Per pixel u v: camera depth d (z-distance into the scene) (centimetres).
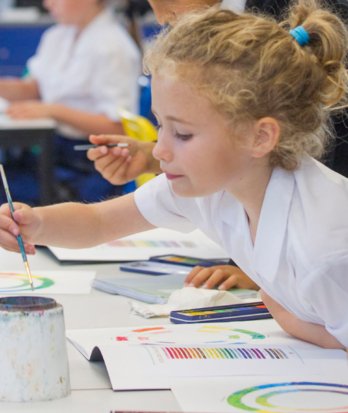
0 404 108
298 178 130
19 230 151
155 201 166
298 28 133
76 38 530
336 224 125
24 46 724
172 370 119
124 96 511
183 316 152
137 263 205
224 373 119
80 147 211
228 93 125
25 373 108
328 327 129
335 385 115
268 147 128
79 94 525
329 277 123
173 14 184
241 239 141
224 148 127
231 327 147
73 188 487
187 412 105
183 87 125
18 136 461
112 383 114
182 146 128
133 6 539
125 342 133
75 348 134
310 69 130
